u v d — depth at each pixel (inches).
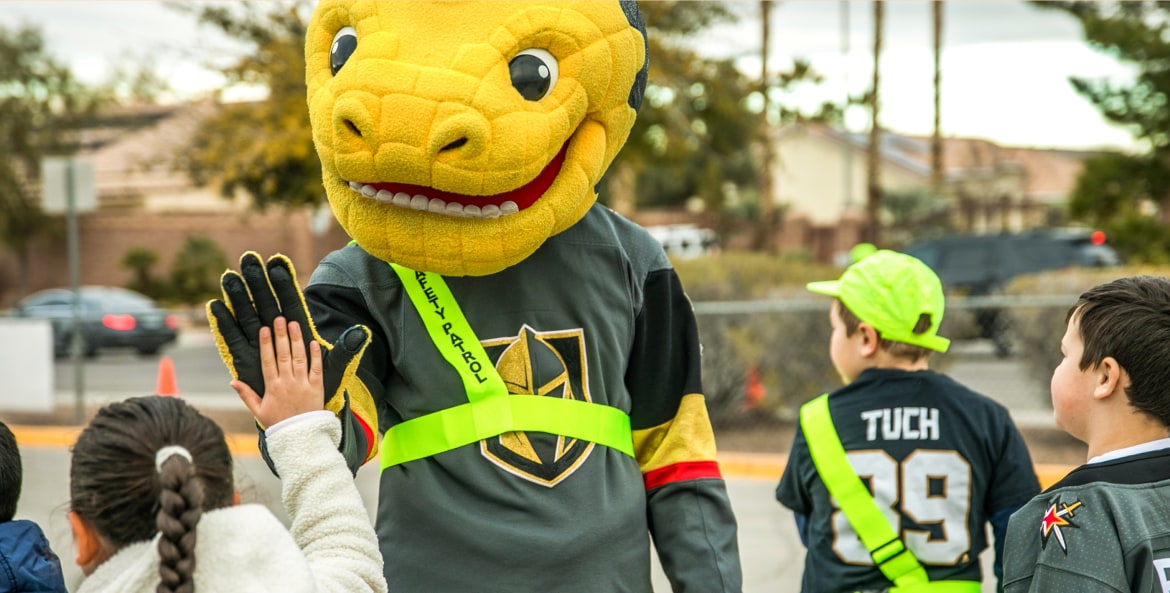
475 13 86.8
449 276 96.1
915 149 1756.9
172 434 73.5
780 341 388.8
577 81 89.2
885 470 131.3
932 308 135.3
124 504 71.6
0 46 1207.6
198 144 576.7
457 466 93.9
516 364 95.7
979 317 384.5
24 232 1254.3
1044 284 400.8
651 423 104.0
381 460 99.8
